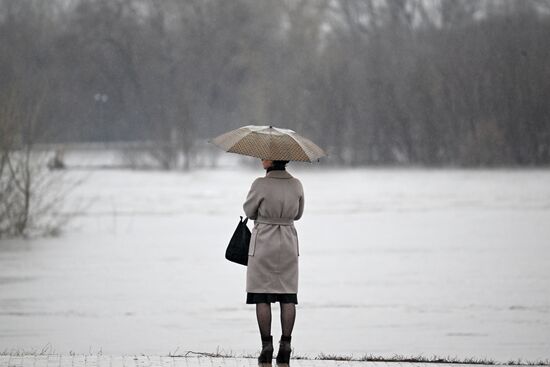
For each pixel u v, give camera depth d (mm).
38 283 68438
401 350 46812
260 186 29938
